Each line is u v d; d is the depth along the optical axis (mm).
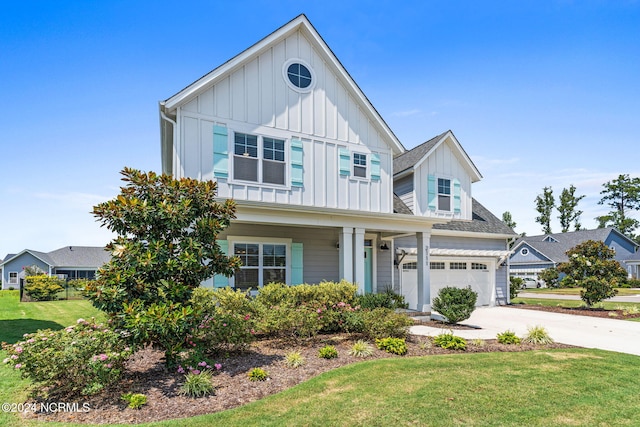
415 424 4586
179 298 6512
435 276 18016
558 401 5359
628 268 45656
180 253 6633
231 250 12234
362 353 7758
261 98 11844
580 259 18172
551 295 30938
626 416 4898
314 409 4988
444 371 6676
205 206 7082
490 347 8836
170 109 10555
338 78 13328
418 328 11711
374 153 13836
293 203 12023
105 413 4883
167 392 5590
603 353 8305
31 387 5727
